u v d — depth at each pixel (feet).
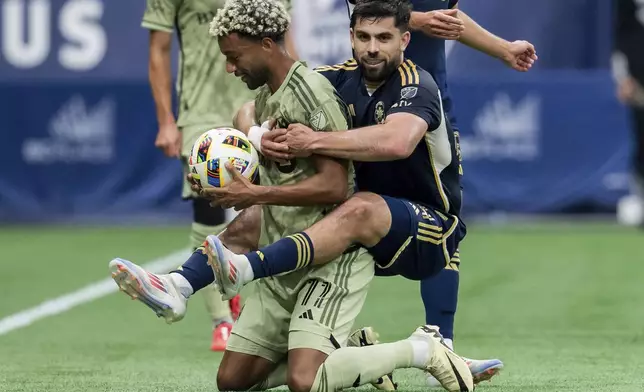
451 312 65.41
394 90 57.82
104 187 168.04
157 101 83.71
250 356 58.49
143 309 100.63
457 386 57.52
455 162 60.13
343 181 55.42
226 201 55.57
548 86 161.79
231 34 55.16
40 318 95.40
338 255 55.42
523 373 68.13
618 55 164.14
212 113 84.02
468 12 165.37
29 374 68.08
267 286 58.29
